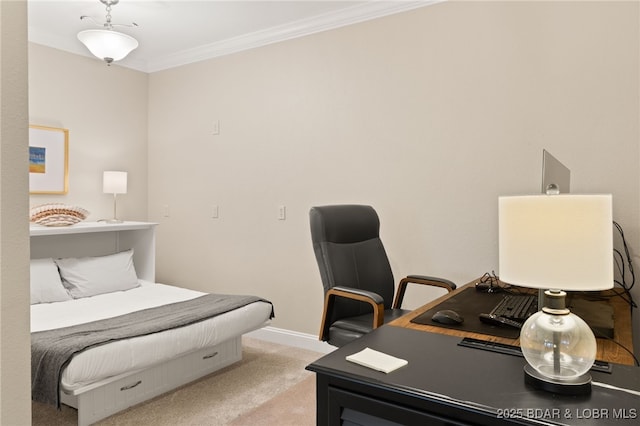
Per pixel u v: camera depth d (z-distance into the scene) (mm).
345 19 3180
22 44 674
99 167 3961
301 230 3477
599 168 2404
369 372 1149
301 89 3438
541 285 1017
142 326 2398
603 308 1773
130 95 4203
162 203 4293
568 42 2475
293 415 2377
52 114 3621
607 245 999
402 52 2994
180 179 4164
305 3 3041
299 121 3457
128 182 4199
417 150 2955
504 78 2658
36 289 3062
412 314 1749
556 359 1055
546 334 1072
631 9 2314
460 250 2818
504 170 2670
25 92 678
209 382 2795
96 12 3150
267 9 3133
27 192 682
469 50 2762
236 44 3709
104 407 2295
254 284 3734
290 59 3482
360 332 2107
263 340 3670
